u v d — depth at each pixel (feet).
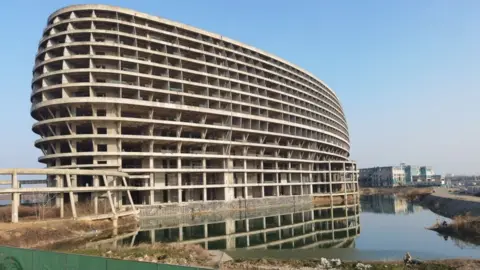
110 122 228.02
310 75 424.46
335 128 469.16
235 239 164.04
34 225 143.43
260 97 321.11
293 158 368.68
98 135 219.82
